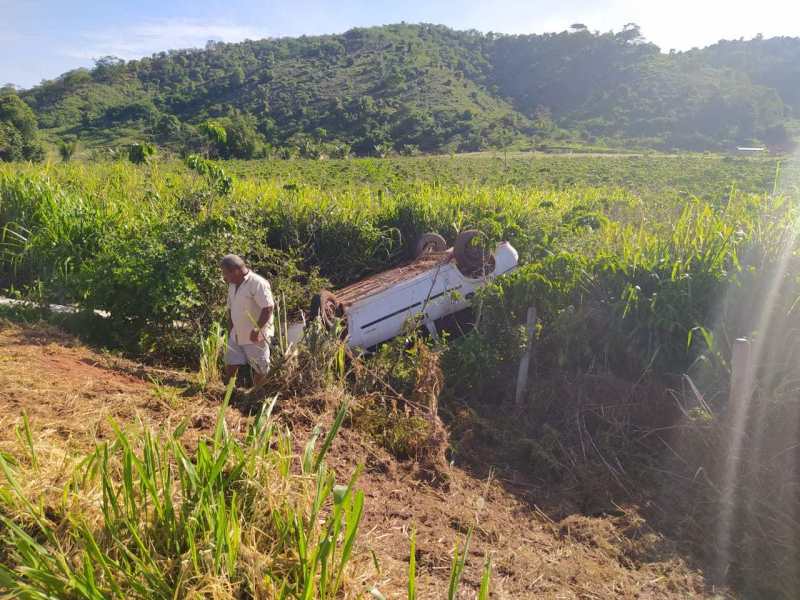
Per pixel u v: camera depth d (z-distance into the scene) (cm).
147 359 698
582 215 950
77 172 1337
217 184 1076
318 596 268
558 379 625
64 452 326
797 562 403
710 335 570
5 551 261
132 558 254
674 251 707
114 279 721
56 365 500
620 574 379
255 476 310
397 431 490
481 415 607
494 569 351
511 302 659
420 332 733
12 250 949
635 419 580
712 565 403
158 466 317
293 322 786
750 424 512
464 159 6366
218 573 264
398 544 351
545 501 472
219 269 801
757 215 840
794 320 589
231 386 339
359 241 1109
